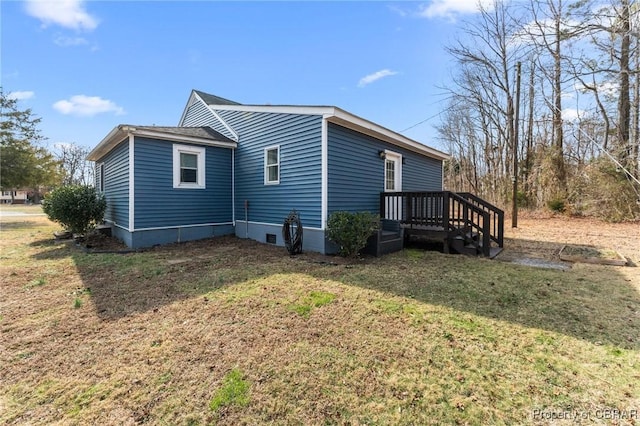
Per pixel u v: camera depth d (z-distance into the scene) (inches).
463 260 229.5
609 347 99.4
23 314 127.7
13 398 76.2
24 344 102.6
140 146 272.4
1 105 618.8
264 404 73.7
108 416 70.1
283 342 103.3
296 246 248.4
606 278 178.2
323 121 250.5
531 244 301.0
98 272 192.4
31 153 653.9
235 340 104.7
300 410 71.8
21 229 427.2
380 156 324.8
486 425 66.9
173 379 83.4
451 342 103.1
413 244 304.7
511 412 70.7
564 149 560.4
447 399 75.2
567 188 530.9
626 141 486.6
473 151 847.7
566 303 138.7
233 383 81.4
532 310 130.9
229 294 151.1
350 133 283.1
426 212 276.5
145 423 68.0
